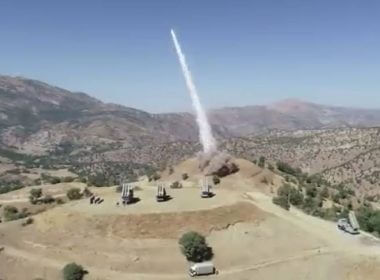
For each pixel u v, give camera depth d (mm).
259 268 108562
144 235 116188
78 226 121312
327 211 154000
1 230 127875
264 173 194250
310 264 109500
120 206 129250
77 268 106312
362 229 141750
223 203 128750
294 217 138875
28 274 110188
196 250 109750
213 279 105125
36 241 120750
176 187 161375
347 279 105188
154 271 108312
